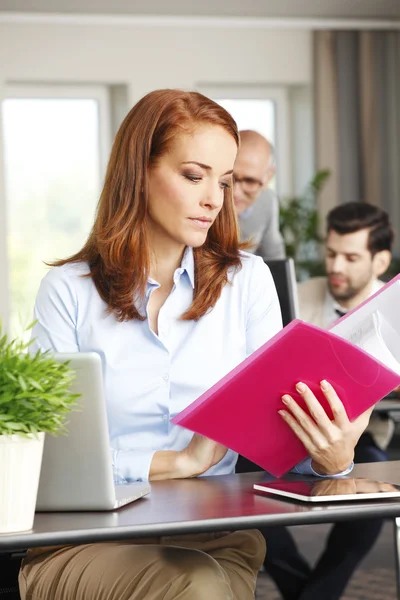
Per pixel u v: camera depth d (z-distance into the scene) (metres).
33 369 1.51
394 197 9.04
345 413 1.85
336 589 2.91
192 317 2.19
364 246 3.92
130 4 7.96
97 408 1.62
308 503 1.64
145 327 2.17
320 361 1.78
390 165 9.01
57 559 1.81
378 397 1.87
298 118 9.06
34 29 8.09
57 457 1.65
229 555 1.94
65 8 7.96
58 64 8.16
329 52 8.80
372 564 4.42
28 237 8.30
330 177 8.85
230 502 1.68
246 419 1.85
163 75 8.45
